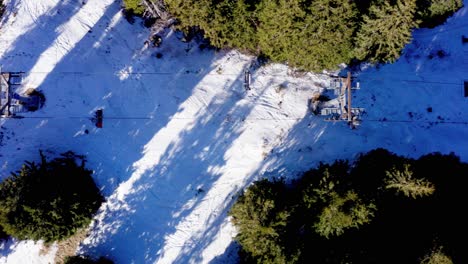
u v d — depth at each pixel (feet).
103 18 118.52
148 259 111.34
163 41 118.52
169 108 116.16
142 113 115.44
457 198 109.09
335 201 97.25
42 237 97.96
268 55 115.65
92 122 114.01
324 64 109.29
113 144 113.70
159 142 114.83
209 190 114.52
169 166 114.32
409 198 104.42
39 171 100.27
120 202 112.27
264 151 116.26
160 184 113.70
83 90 114.83
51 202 95.71
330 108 117.91
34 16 116.67
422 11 116.98
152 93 116.37
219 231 113.29
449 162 114.11
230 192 114.83
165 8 108.68
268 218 97.40
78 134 113.39
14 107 111.86
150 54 117.80
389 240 106.63
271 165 116.16
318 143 118.11
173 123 115.65
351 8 97.04
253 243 98.84
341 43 102.63
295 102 119.24
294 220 102.83
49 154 111.96
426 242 104.37
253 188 103.40
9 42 115.24
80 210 101.14
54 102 113.80
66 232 99.91
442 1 114.83
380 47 106.22
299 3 94.12
